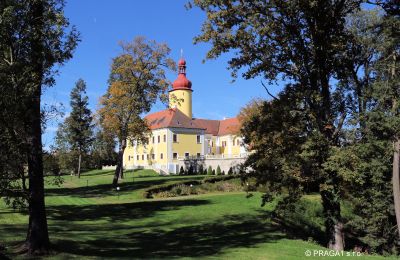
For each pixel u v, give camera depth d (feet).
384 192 88.12
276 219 92.02
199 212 103.71
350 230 97.25
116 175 175.32
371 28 82.17
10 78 43.09
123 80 173.06
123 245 64.08
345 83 76.79
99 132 277.85
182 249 61.46
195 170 280.31
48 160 52.21
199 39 69.67
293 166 67.97
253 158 74.43
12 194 45.65
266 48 70.90
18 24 45.52
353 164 64.34
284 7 66.59
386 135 75.36
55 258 47.78
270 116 72.90
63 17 48.52
